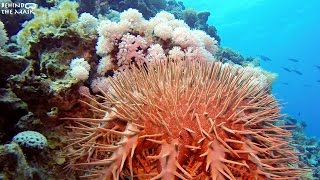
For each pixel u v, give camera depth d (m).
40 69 0.44
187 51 0.44
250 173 0.25
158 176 0.23
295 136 1.44
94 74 0.46
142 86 0.29
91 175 0.28
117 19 0.90
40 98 0.39
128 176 0.28
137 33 0.45
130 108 0.27
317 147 1.58
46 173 0.36
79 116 0.40
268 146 0.27
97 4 0.97
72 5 0.56
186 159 0.25
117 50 0.44
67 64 0.44
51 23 0.49
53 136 0.39
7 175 0.30
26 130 0.39
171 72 0.30
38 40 0.45
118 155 0.26
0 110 0.40
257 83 0.33
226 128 0.25
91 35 0.47
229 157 0.25
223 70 0.31
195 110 0.26
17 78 0.39
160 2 1.37
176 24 0.49
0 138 0.40
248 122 0.26
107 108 0.29
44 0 0.90
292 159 0.28
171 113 0.26
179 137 0.25
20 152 0.31
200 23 1.45
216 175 0.23
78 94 0.40
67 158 0.36
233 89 0.28
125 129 0.27
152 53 0.42
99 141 0.30
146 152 0.26
